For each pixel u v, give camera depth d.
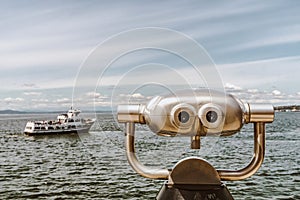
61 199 5.89
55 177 6.86
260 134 0.95
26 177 7.16
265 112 0.92
